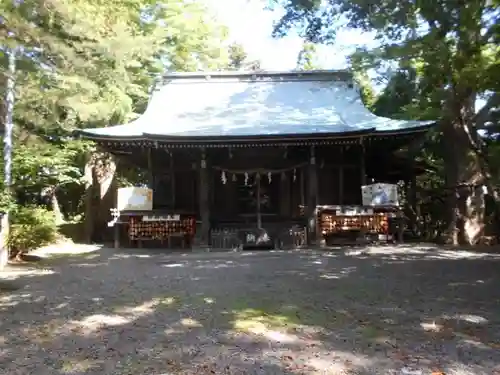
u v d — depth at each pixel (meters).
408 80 16.81
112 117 16.64
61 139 15.79
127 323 5.33
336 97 17.42
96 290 7.34
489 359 4.04
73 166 16.69
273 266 9.84
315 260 10.69
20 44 11.11
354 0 11.53
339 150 15.25
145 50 14.95
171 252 13.30
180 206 15.58
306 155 15.15
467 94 13.33
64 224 18.62
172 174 15.61
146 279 8.38
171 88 18.25
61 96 12.80
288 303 6.19
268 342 4.55
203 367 3.90
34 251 13.23
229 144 13.38
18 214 10.88
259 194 14.59
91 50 12.79
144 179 22.02
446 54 10.49
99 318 5.56
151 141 13.35
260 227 14.41
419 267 9.21
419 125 13.53
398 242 14.60
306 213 14.76
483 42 10.53
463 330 4.88
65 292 7.18
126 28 13.56
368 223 14.15
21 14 10.68
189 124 15.28
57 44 11.60
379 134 13.55
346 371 3.79
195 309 5.92
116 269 9.77
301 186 15.23
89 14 11.79
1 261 10.05
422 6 9.91
